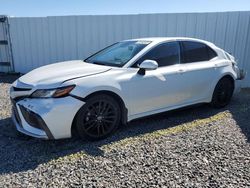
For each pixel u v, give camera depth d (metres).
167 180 2.72
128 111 3.88
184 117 4.69
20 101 3.46
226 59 5.23
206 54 4.92
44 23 8.54
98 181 2.71
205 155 3.26
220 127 4.21
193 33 7.54
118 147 3.47
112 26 7.96
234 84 5.32
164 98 4.23
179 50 4.50
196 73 4.57
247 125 4.30
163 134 3.91
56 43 8.60
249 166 3.00
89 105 3.49
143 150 3.39
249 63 7.45
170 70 4.25
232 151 3.37
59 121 3.30
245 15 7.25
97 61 4.39
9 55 9.17
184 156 3.23
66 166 3.00
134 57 4.00
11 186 2.62
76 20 8.21
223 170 2.92
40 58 8.90
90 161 3.11
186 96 4.54
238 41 7.43
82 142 3.63
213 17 7.40
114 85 3.64
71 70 3.79
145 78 3.93
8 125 4.25
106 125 3.72
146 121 4.46
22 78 3.79
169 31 7.61
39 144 3.57
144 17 7.65
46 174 2.84
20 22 8.74
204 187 2.61
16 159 3.16
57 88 3.31
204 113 4.93
